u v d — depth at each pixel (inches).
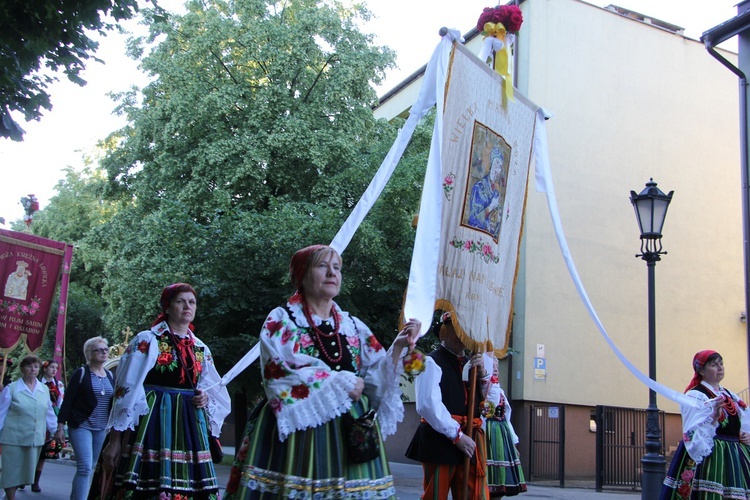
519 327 700.7
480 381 236.5
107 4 300.7
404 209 675.4
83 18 299.4
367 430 141.5
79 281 1422.2
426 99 206.8
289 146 753.6
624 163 764.6
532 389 690.8
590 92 754.8
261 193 773.3
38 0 289.4
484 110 222.2
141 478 215.6
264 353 143.6
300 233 623.5
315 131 776.3
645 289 761.0
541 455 675.4
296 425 137.5
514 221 243.1
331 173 786.2
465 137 214.2
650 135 781.9
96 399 323.0
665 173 784.9
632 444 642.8
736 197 821.2
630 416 658.2
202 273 630.5
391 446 861.8
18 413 350.6
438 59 207.2
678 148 795.4
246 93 797.2
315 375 140.9
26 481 352.2
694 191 797.9
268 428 143.2
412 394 837.2
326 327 148.9
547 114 257.9
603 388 724.7
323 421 138.7
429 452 219.9
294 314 147.9
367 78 829.2
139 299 757.9
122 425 213.3
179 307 231.6
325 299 151.9
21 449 351.3
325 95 805.9
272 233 621.3
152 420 220.5
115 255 879.1
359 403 147.2
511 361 701.3
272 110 782.5
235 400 713.0
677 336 767.1
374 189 191.3
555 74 738.2
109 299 942.4
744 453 274.2
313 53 805.9
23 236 522.6
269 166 765.3
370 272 655.1
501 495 271.4
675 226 782.5
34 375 361.4
